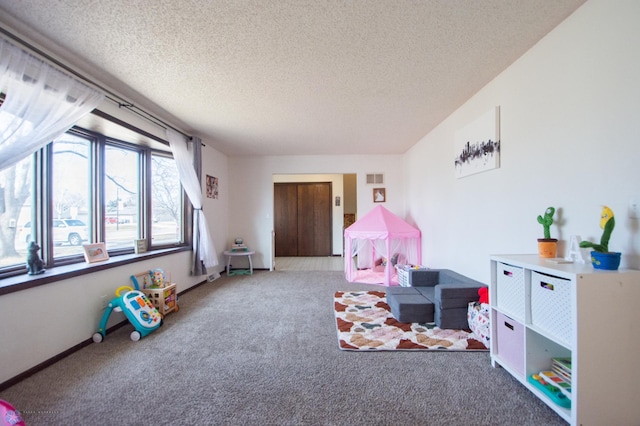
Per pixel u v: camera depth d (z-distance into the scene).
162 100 2.83
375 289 4.07
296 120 3.49
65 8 1.55
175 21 1.67
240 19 1.66
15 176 2.08
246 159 5.66
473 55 2.08
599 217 1.52
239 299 3.59
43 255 2.26
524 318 1.62
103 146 2.91
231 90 2.62
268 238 5.61
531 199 2.01
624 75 1.38
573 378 1.27
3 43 1.66
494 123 2.39
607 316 1.27
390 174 5.55
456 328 2.55
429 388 1.70
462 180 3.04
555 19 1.70
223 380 1.80
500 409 1.51
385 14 1.63
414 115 3.35
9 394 1.66
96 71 2.24
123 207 3.21
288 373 1.88
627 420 1.28
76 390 1.70
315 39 1.86
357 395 1.64
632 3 1.34
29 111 1.80
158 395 1.65
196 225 4.04
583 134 1.61
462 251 3.05
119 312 2.68
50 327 2.01
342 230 7.58
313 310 3.16
